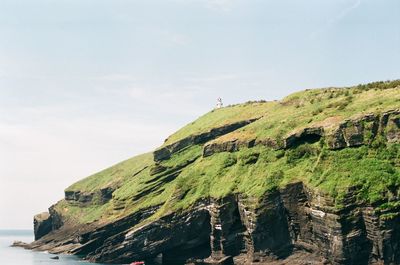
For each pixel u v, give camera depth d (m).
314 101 139.50
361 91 126.56
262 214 111.69
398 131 101.38
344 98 125.88
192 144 167.75
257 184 117.38
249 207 114.44
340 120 112.12
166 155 171.12
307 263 105.62
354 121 107.19
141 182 171.75
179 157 165.75
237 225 120.62
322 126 113.88
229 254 119.44
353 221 96.44
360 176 99.75
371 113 106.38
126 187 185.00
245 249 118.12
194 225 128.00
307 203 108.56
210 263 119.69
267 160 123.38
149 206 146.62
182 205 130.62
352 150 105.94
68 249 181.50
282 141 122.12
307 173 111.31
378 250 93.38
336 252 97.62
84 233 159.00
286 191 111.19
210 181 132.75
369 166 100.75
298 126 123.50
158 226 130.62
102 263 138.62
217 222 121.25
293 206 110.12
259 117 155.38
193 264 122.44
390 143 101.94
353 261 96.06
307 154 116.69
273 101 172.38
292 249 110.25
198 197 129.00
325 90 145.75
